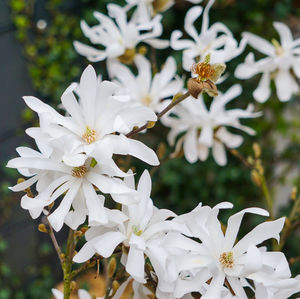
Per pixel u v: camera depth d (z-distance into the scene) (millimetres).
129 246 624
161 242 605
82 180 617
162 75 871
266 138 1959
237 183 1940
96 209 600
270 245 1555
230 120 935
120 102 605
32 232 1850
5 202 1766
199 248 612
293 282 600
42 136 610
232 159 1927
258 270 584
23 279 1861
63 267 655
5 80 1723
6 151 1749
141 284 652
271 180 1977
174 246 607
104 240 604
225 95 942
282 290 628
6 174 1751
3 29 1708
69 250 650
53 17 1806
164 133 1900
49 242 1891
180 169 1923
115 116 607
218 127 947
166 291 602
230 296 624
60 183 614
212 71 621
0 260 1795
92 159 618
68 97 611
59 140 589
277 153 1975
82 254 608
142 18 881
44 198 613
